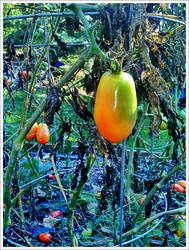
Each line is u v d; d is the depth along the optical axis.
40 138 1.35
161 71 1.05
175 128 1.02
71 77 0.92
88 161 1.14
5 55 1.34
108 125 0.73
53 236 1.60
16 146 0.93
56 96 0.86
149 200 1.26
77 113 0.97
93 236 1.64
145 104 1.40
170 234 1.68
